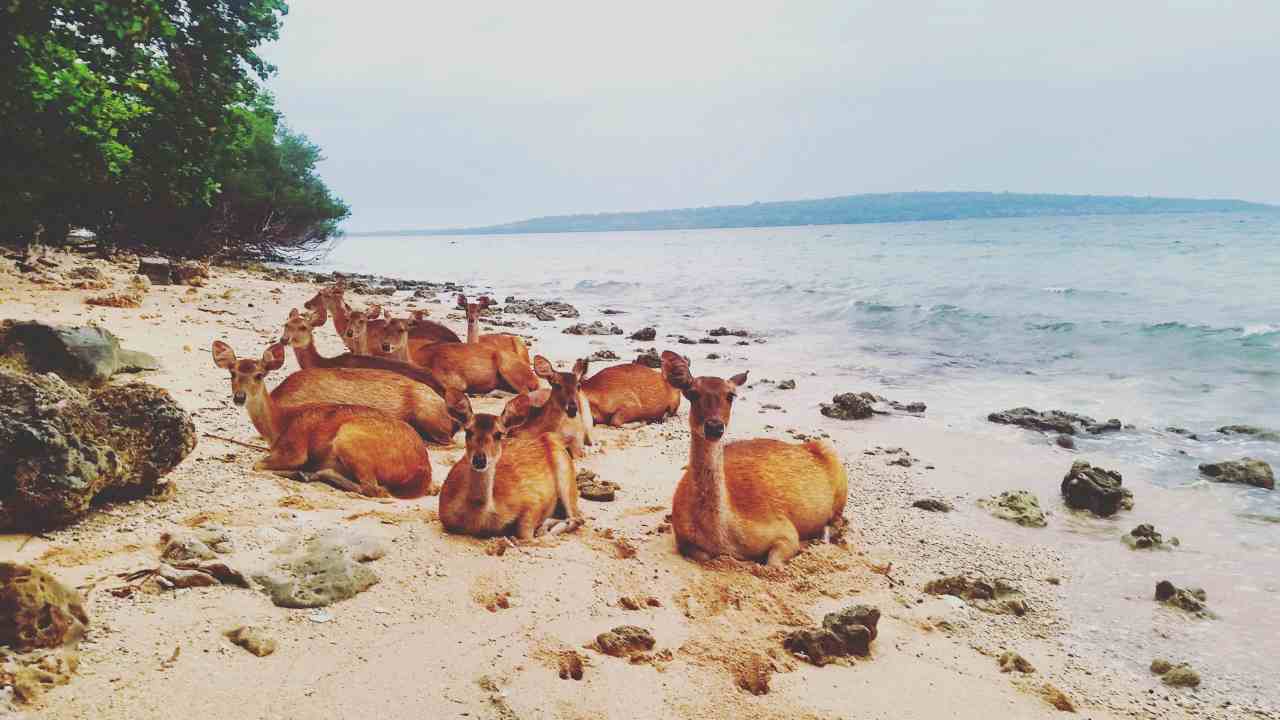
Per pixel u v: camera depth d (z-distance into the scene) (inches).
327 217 1823.3
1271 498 367.6
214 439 333.1
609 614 223.0
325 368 383.6
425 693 173.3
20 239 821.9
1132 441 466.9
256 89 962.1
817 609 241.4
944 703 193.2
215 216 1317.7
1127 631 242.1
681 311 1204.5
